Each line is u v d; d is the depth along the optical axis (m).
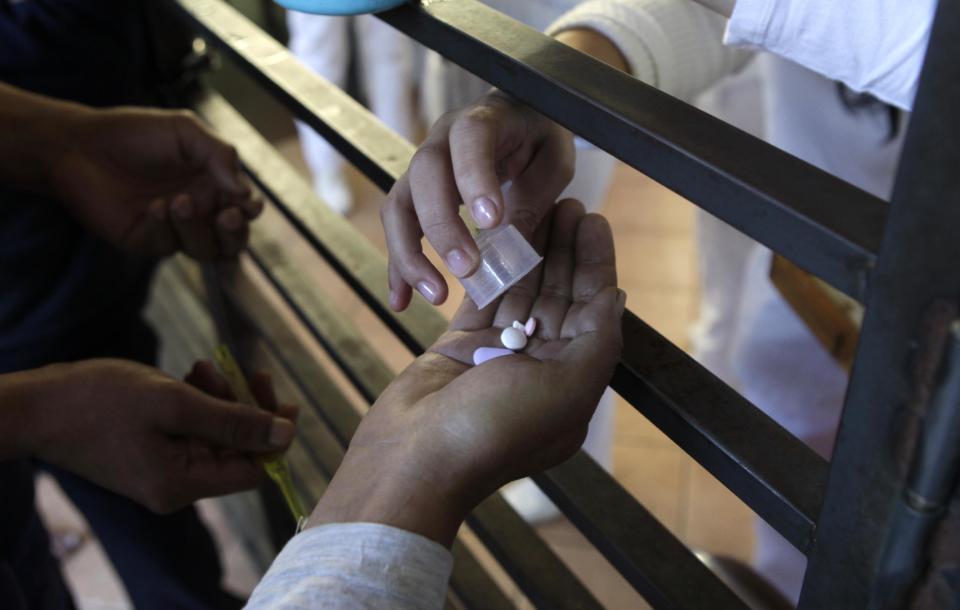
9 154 0.90
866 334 0.34
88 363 0.73
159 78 1.10
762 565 1.36
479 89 1.34
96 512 1.11
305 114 0.72
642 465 1.78
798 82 1.04
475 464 0.45
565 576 0.69
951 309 0.31
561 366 0.47
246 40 0.81
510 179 0.62
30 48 0.96
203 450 0.77
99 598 1.61
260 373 0.90
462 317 0.56
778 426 0.47
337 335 0.88
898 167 0.30
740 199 0.38
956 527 0.36
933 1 0.48
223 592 1.21
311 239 0.83
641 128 0.41
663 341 0.52
